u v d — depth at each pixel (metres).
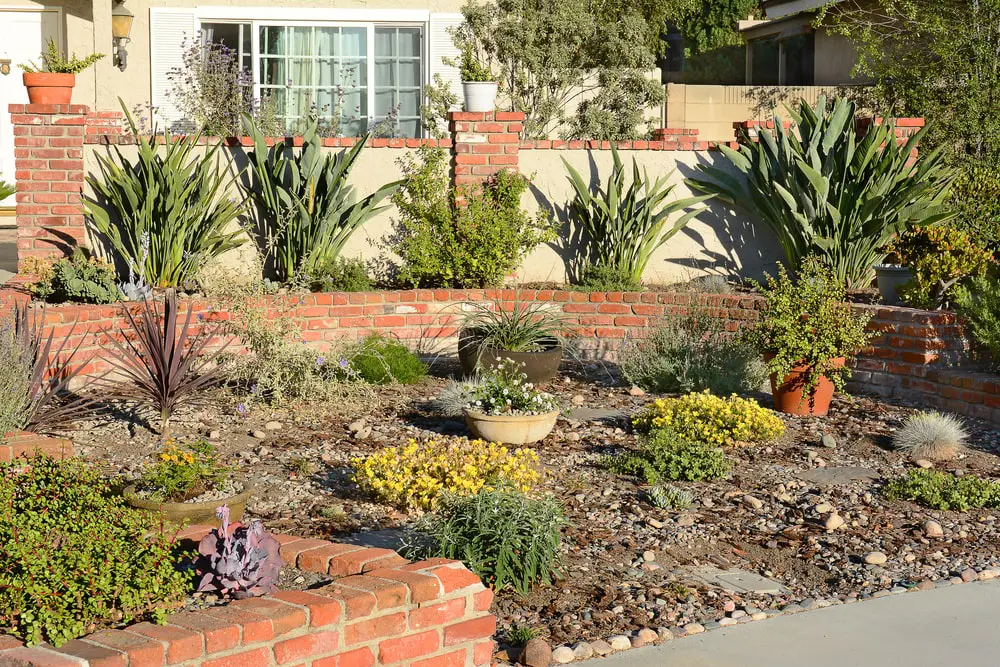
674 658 4.54
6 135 15.15
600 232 11.27
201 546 4.11
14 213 15.00
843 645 4.70
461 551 5.17
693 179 11.59
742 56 27.27
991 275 9.61
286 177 10.70
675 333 9.76
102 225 10.38
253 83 15.11
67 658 3.39
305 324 9.94
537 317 10.35
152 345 7.30
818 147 11.13
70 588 3.74
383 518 5.95
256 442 7.37
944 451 7.54
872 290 10.85
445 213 10.88
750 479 6.98
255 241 10.89
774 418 7.87
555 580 5.31
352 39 15.45
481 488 5.86
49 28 15.08
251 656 3.65
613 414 8.51
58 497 4.59
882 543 5.99
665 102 17.16
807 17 19.55
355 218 10.84
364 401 8.50
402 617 4.02
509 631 4.76
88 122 13.77
